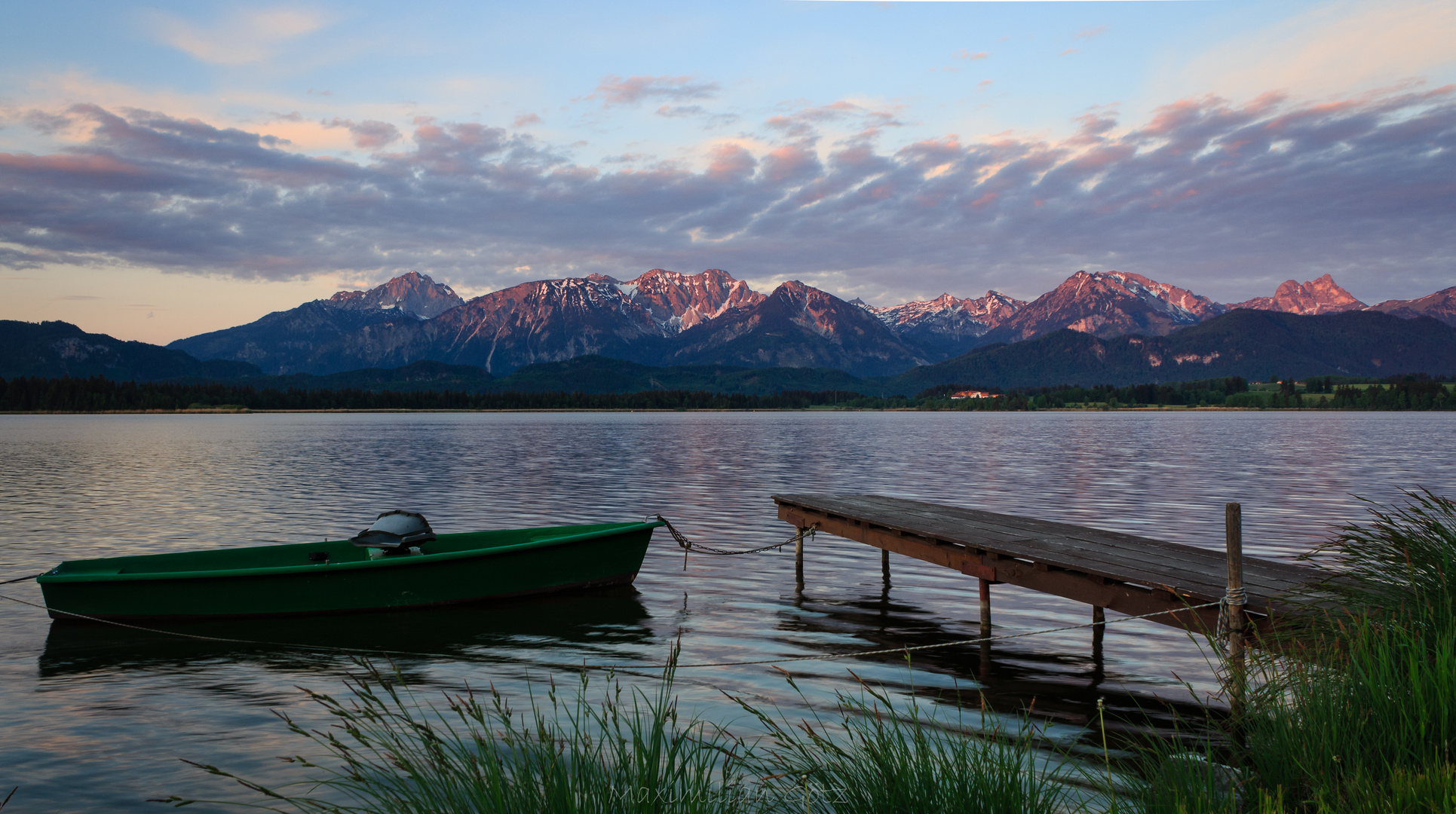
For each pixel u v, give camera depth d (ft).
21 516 82.33
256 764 24.79
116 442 244.63
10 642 39.22
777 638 39.37
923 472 137.59
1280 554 59.00
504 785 12.79
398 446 224.12
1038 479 123.24
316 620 43.06
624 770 12.98
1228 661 20.98
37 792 23.22
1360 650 17.78
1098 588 32.17
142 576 41.55
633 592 49.85
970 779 14.40
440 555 45.09
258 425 438.81
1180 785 15.34
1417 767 14.21
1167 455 179.32
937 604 46.50
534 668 34.96
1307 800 14.38
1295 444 224.94
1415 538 22.56
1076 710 28.63
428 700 30.63
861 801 14.25
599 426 425.69
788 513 59.62
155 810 21.83
